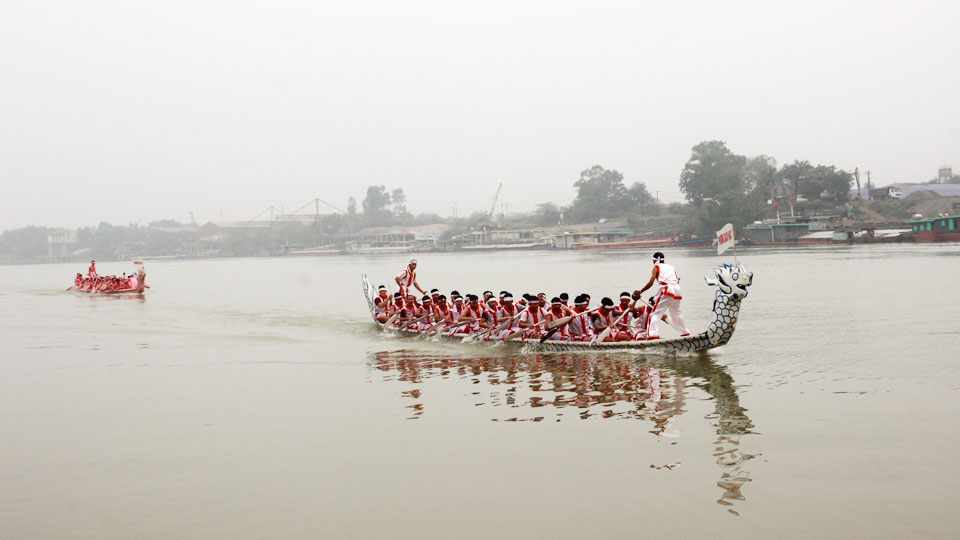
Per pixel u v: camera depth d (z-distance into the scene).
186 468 7.74
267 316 25.08
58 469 7.84
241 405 10.63
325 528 6.10
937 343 14.18
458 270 62.66
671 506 6.32
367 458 7.88
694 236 119.19
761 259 59.31
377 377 12.66
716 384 11.09
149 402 11.00
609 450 7.88
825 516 6.03
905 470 7.00
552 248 144.25
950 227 78.62
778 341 15.19
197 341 18.14
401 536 5.89
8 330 21.12
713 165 117.38
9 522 6.43
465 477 7.19
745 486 6.73
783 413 9.21
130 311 28.06
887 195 116.56
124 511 6.61
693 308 23.20
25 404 11.01
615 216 159.25
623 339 14.67
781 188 115.50
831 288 28.20
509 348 15.92
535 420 9.23
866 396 9.98
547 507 6.38
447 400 10.59
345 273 69.88
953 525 5.80
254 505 6.65
